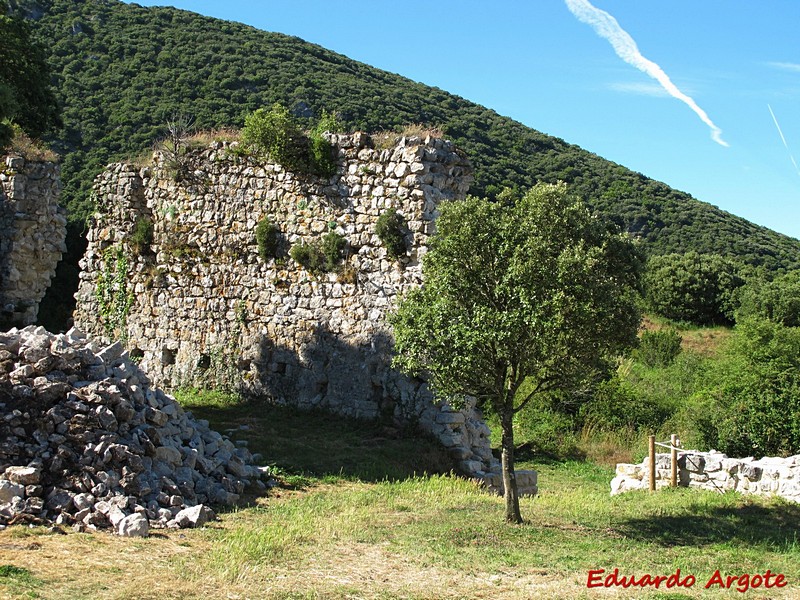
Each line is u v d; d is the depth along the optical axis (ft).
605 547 33.27
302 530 33.83
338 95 172.55
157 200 71.56
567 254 34.65
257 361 64.39
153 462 37.96
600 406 82.53
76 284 110.73
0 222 67.46
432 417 54.90
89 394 37.91
